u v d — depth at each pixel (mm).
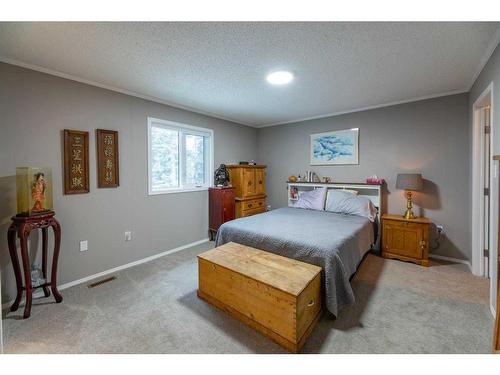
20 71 2170
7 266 2135
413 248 3053
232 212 4156
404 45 1896
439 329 1777
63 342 1671
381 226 3355
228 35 1750
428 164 3270
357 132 3857
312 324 1761
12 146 2143
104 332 1771
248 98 3254
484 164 2674
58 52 1983
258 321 1757
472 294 2281
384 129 3607
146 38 1784
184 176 3803
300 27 1658
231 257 2156
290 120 4598
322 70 2355
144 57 2078
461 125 3029
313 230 2484
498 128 1881
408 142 3412
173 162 3672
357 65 2248
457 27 1660
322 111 3936
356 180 3900
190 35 1749
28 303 1950
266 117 4371
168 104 3443
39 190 2092
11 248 2002
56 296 2168
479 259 2705
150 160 3258
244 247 2416
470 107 2869
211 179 4188
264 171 4730
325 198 3803
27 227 1960
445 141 3145
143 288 2447
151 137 3268
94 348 1615
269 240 2301
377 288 2412
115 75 2469
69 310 2053
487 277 2658
